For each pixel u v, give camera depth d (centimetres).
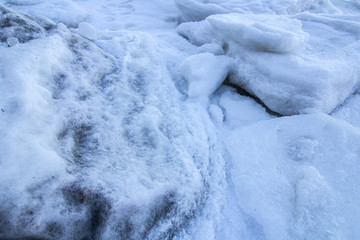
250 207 184
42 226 119
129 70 268
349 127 214
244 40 286
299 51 276
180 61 328
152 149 192
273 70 254
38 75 172
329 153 204
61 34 237
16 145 122
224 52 332
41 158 125
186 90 285
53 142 145
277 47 258
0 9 210
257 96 273
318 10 545
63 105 175
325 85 233
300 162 205
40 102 153
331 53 305
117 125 194
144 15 500
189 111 248
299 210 171
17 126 129
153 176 167
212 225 172
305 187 177
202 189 186
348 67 259
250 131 235
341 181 185
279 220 171
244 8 443
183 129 221
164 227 157
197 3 439
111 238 138
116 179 150
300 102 241
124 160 170
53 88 183
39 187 121
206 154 211
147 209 151
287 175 197
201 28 380
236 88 310
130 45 304
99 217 139
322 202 171
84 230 136
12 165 116
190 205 172
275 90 252
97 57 254
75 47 245
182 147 204
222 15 337
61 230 126
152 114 216
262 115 264
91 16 455
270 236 167
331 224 162
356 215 165
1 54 170
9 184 112
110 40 306
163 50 340
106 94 222
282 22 310
